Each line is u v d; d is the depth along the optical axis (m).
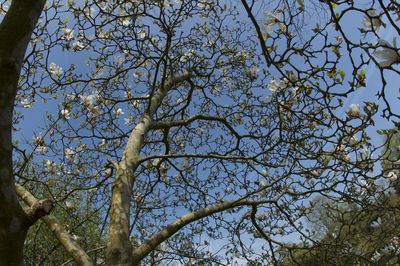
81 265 3.81
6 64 2.30
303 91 4.18
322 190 4.84
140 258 4.09
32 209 2.33
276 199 5.26
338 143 4.44
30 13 2.39
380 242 4.66
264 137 5.54
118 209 4.29
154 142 6.87
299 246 5.37
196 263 5.89
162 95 6.52
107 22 5.13
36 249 6.24
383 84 2.82
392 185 4.73
